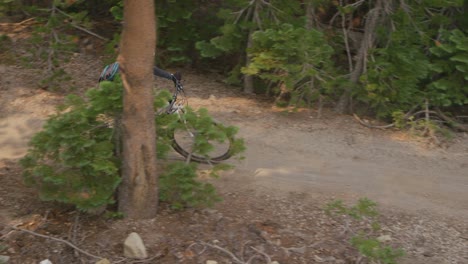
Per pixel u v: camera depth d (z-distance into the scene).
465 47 9.59
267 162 8.03
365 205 6.21
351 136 9.15
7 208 6.26
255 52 9.59
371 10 9.99
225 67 11.72
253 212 6.59
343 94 10.11
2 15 11.43
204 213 6.34
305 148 8.59
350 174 7.90
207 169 7.46
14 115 8.89
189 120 6.21
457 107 10.90
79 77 10.32
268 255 5.81
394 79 9.80
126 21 5.49
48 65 10.14
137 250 5.59
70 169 5.86
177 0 10.69
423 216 6.96
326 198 7.14
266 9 10.41
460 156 8.84
